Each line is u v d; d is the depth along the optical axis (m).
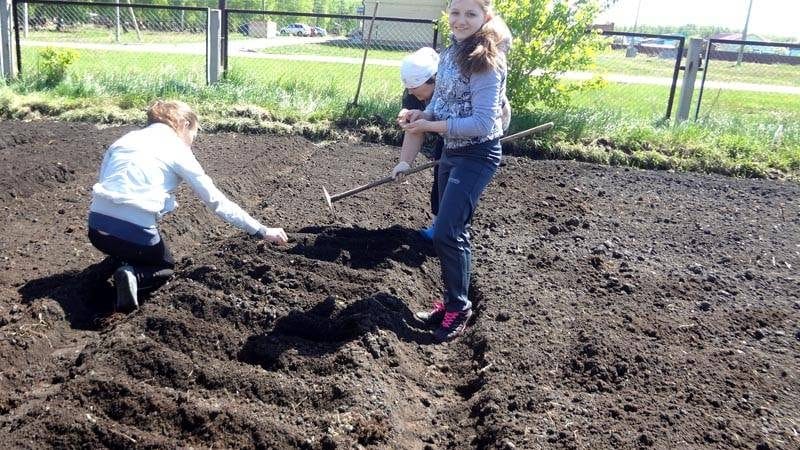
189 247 5.83
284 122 10.31
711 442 3.33
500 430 3.35
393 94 11.44
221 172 7.77
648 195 7.79
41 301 4.49
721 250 6.07
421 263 5.35
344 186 7.45
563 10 9.78
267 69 15.44
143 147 4.62
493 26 4.04
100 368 3.61
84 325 4.55
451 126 4.04
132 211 4.59
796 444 3.33
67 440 3.14
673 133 9.88
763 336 4.48
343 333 4.27
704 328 4.52
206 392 3.61
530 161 9.11
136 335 3.95
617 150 9.52
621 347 4.15
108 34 26.78
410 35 31.08
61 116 10.30
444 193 4.37
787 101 17.22
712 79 22.94
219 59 11.94
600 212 7.02
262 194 7.34
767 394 3.78
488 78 4.04
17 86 11.21
